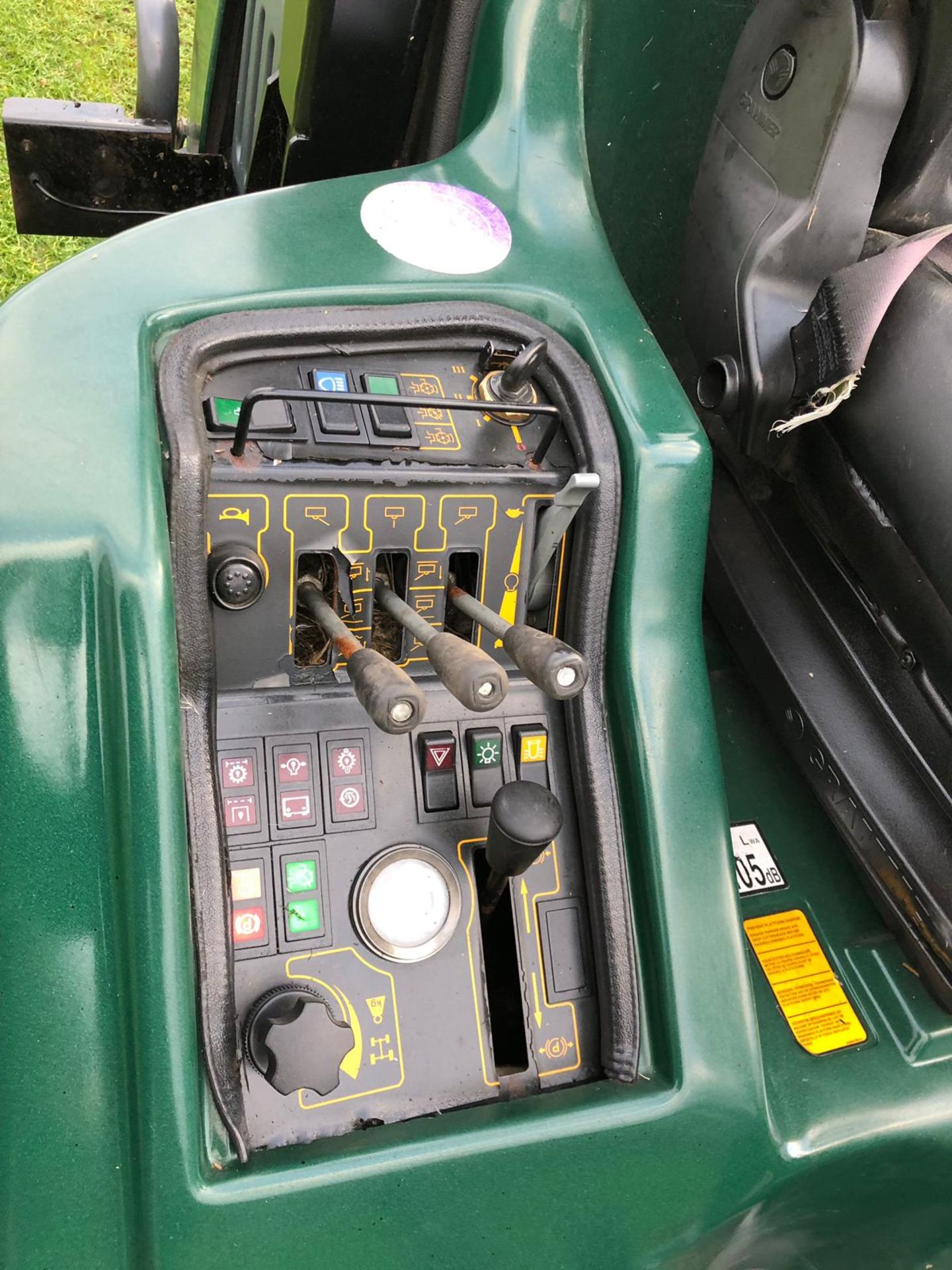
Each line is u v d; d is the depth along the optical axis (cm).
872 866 124
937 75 103
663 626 105
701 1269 106
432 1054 94
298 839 94
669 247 152
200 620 89
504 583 102
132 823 84
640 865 102
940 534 104
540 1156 91
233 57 175
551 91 122
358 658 84
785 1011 114
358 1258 85
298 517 93
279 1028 86
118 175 141
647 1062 99
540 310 110
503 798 87
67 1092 80
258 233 104
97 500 86
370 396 90
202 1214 82
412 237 109
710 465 105
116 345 92
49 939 81
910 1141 108
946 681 113
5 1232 78
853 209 111
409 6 122
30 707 83
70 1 313
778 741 139
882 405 109
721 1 132
